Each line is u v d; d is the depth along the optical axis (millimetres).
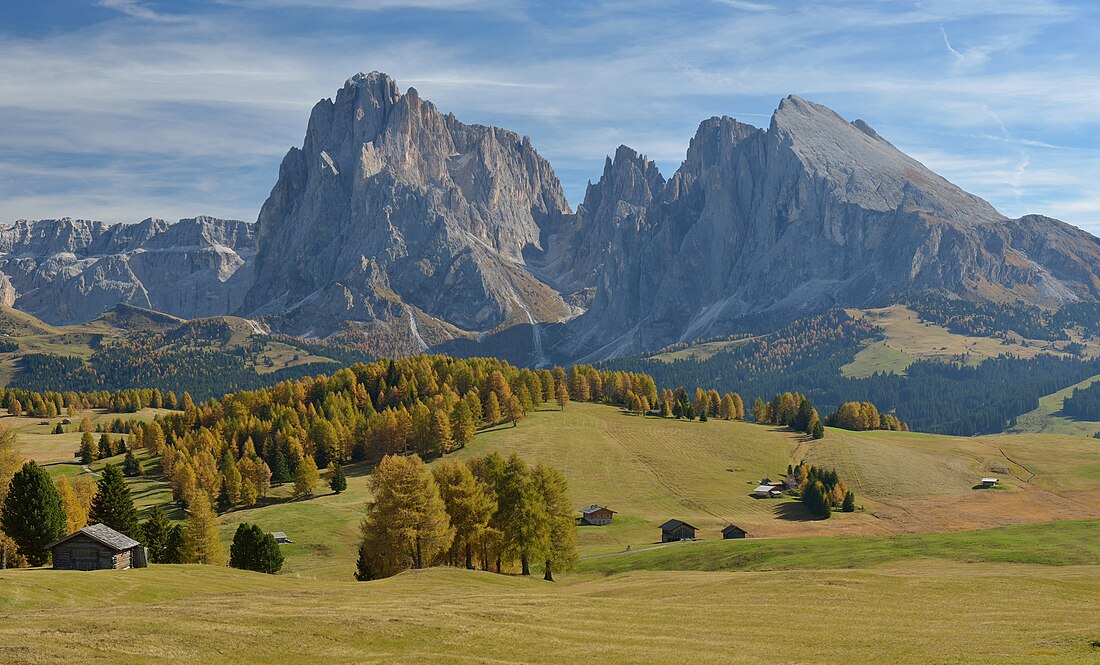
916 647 41000
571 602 54750
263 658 39469
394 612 48469
